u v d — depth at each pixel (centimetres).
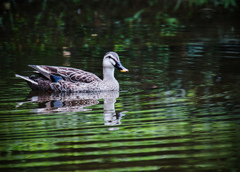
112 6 2975
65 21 2506
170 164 820
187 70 1556
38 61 1678
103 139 942
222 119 1057
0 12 2778
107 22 2472
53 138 951
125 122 1052
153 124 1033
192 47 1886
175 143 916
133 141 930
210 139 934
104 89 1375
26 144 917
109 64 1387
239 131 975
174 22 2462
